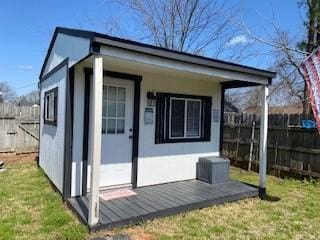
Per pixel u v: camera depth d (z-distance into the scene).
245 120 8.66
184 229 4.04
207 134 6.83
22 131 10.13
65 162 4.95
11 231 3.81
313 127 6.83
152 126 5.96
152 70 5.44
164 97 6.08
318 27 9.38
